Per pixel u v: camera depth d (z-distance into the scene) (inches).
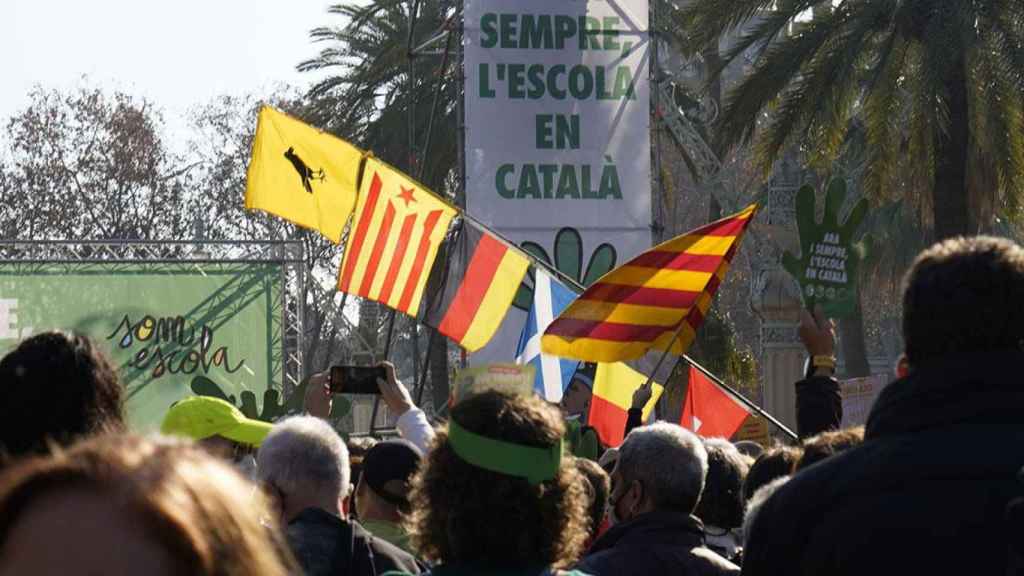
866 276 2669.8
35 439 228.2
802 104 1497.3
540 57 1386.6
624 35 1401.3
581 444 631.2
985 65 1400.1
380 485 377.4
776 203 1910.7
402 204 729.6
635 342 625.0
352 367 464.4
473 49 1378.0
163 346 1934.1
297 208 721.6
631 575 331.0
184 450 102.9
